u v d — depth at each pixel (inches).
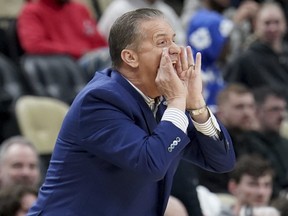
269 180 468.1
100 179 263.9
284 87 641.0
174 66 269.9
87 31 651.5
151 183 269.4
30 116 548.1
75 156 264.1
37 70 594.9
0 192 396.8
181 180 406.9
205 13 620.4
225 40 614.2
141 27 265.1
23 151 462.0
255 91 566.9
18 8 692.7
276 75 642.8
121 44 267.0
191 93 270.5
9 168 460.8
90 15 660.7
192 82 270.8
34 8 632.4
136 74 267.7
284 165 549.3
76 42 642.8
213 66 613.0
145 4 678.5
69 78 601.0
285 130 600.1
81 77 606.9
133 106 265.0
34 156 466.0
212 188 508.7
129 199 266.2
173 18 692.7
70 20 645.9
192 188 409.1
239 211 467.5
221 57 630.5
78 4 657.6
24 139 484.4
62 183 266.4
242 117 541.0
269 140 551.2
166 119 260.8
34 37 620.4
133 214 268.8
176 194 407.2
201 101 270.8
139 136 258.2
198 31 610.9
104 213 264.4
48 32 631.8
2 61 592.7
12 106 560.1
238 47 684.7
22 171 460.1
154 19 266.1
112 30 269.3
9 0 690.2
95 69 608.4
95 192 264.5
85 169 264.2
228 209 462.0
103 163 263.0
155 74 266.1
